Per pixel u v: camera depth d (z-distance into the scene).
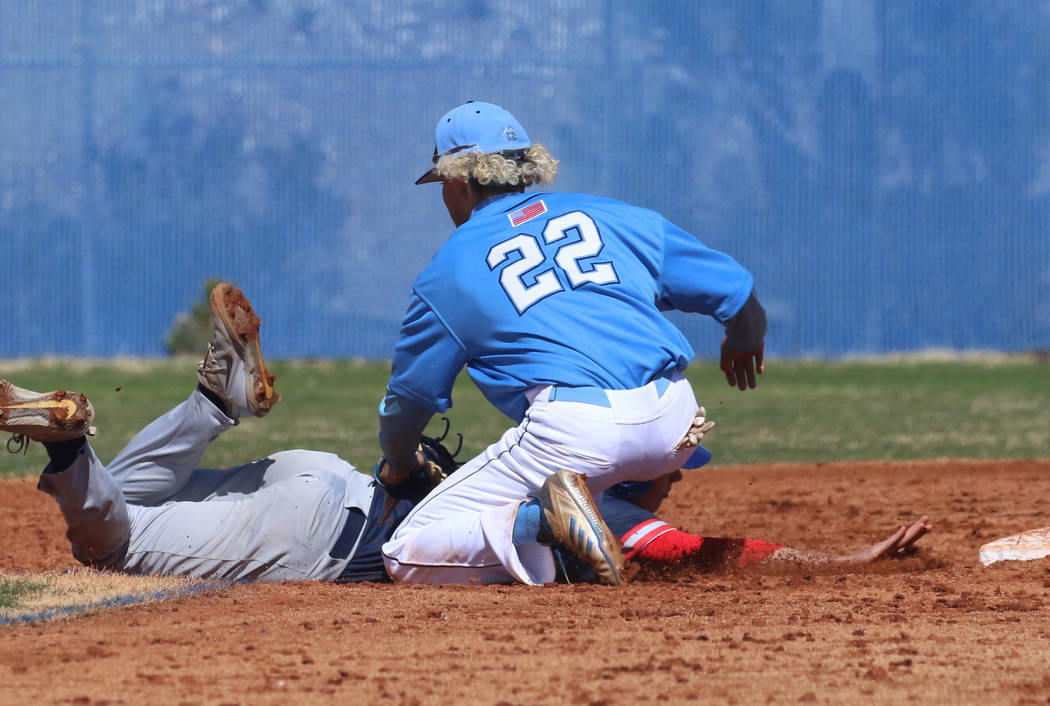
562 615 12.71
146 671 10.40
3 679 10.13
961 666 10.32
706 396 56.00
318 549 15.67
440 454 17.06
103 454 34.62
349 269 92.69
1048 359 76.19
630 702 9.36
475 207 16.28
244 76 92.50
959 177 87.75
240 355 16.12
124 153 91.50
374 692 9.70
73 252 90.38
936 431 41.44
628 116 91.00
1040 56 86.94
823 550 19.17
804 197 89.00
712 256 16.16
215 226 92.00
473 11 92.81
